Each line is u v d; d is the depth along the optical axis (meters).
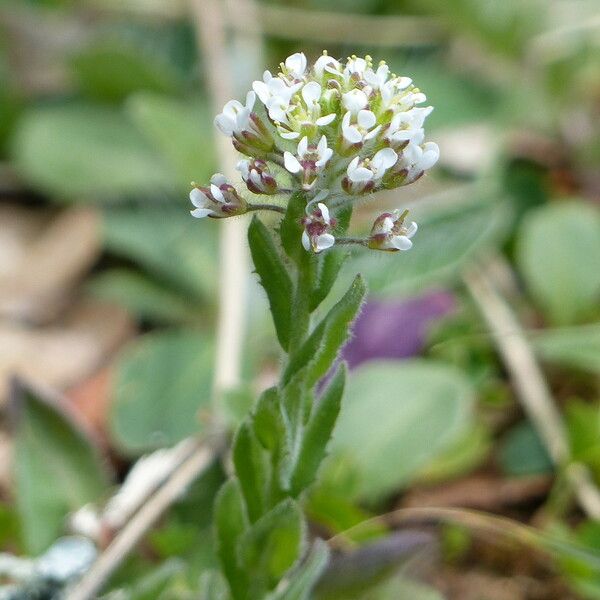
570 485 0.18
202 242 0.22
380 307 0.20
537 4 0.28
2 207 0.24
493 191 0.22
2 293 0.21
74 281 0.22
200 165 0.23
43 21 0.29
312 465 0.12
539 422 0.18
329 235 0.11
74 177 0.24
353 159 0.11
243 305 0.19
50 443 0.16
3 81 0.25
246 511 0.12
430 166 0.11
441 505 0.18
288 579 0.14
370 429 0.17
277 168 0.12
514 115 0.27
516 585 0.17
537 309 0.22
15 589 0.15
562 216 0.21
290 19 0.28
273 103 0.11
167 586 0.14
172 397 0.18
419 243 0.20
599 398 0.20
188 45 0.29
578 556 0.15
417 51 0.29
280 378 0.12
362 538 0.16
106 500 0.16
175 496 0.16
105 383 0.20
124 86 0.25
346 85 0.11
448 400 0.17
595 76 0.28
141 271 0.22
